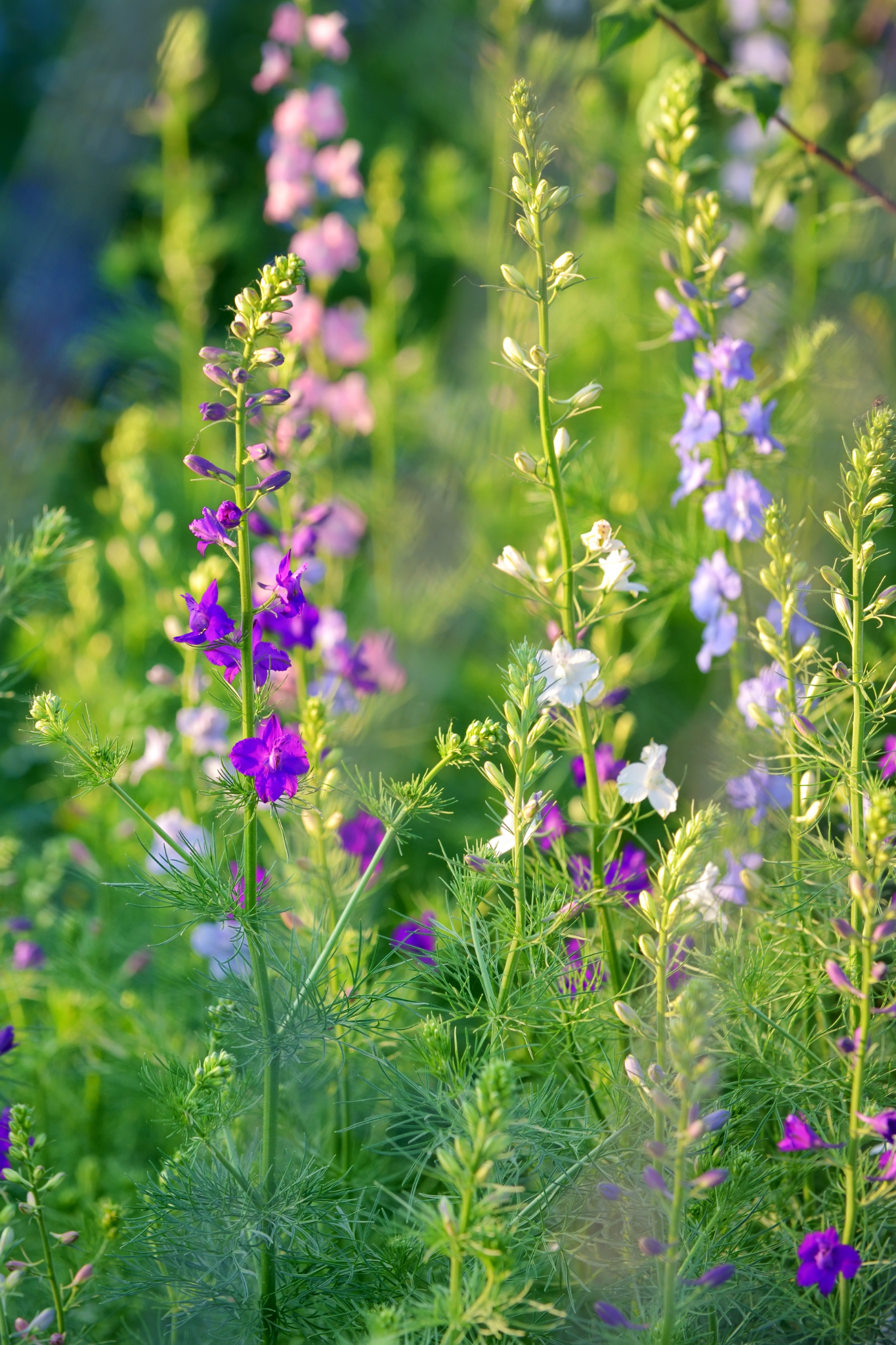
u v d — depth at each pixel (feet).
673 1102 7.47
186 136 23.38
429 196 22.99
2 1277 9.05
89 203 22.40
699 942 10.23
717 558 11.05
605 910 9.37
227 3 30.35
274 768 8.13
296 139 19.20
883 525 8.27
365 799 9.15
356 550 20.81
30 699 10.99
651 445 20.03
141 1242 9.09
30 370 21.21
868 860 8.02
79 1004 13.10
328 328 19.56
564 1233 8.72
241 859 11.18
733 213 19.79
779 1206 9.25
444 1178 7.86
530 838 9.00
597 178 21.45
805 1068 9.12
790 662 9.25
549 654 9.11
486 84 23.13
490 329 21.24
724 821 9.96
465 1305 7.48
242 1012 9.18
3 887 14.96
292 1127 10.80
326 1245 9.28
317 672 13.73
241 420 7.91
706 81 20.88
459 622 20.38
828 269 19.43
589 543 9.00
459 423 21.58
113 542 19.31
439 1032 9.11
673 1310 7.16
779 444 11.08
